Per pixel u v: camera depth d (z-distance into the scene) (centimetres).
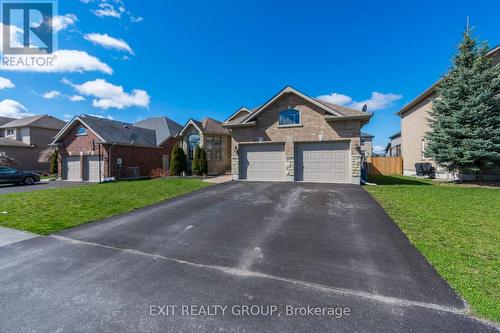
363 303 268
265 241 467
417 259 370
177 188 1167
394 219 586
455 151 1210
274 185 1182
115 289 307
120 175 1955
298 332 226
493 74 1182
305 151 1329
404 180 1479
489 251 392
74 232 541
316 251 414
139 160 2136
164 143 2391
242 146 1456
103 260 396
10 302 280
